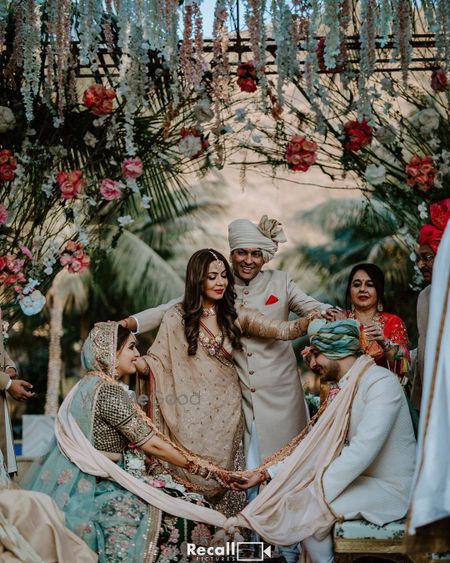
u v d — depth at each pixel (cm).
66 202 626
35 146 600
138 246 1143
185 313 504
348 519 385
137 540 400
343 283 1234
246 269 529
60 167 609
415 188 606
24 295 603
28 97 547
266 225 534
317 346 423
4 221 594
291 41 534
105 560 396
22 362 1304
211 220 1242
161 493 414
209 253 507
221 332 505
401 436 407
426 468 317
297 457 408
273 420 508
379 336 483
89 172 610
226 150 614
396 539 374
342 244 1245
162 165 615
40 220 606
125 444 436
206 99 591
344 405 410
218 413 494
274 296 530
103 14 539
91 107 586
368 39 534
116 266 1151
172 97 590
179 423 489
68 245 609
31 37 543
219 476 434
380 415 397
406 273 1161
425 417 323
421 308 496
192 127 599
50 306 1242
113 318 1210
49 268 609
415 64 630
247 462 508
